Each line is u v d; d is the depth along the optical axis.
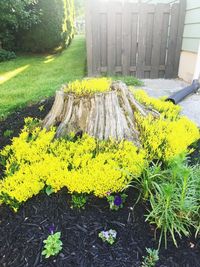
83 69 6.71
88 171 2.07
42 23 8.86
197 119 3.67
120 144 2.38
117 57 5.90
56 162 2.15
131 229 1.80
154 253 1.62
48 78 5.94
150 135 2.60
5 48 9.03
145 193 1.95
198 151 2.71
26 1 7.41
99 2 5.37
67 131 2.70
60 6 9.06
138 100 3.27
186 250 1.68
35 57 8.84
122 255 1.64
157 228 1.79
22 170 2.12
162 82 5.71
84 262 1.59
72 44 11.52
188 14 5.45
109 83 2.96
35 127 2.93
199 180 1.90
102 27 5.59
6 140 2.90
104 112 2.59
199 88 4.88
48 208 1.93
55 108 2.84
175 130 2.69
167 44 5.88
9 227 1.81
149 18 5.60
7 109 3.91
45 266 1.57
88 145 2.41
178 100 4.12
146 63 6.03
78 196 2.00
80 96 2.68
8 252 1.66
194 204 1.80
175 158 1.89
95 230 1.79
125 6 5.45
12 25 8.43
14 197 1.94
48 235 1.74
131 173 2.08
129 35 5.71
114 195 2.04
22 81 5.77
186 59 5.72
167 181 1.96
